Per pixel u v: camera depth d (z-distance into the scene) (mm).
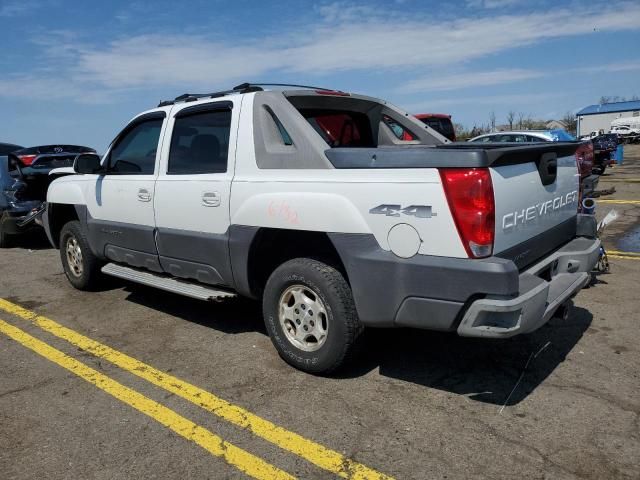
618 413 3332
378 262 3344
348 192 3480
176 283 4867
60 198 6188
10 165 9305
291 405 3549
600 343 4375
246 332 4883
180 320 5254
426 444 3070
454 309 3117
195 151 4582
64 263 6461
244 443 3145
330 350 3734
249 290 4254
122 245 5375
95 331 5031
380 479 2787
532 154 3527
